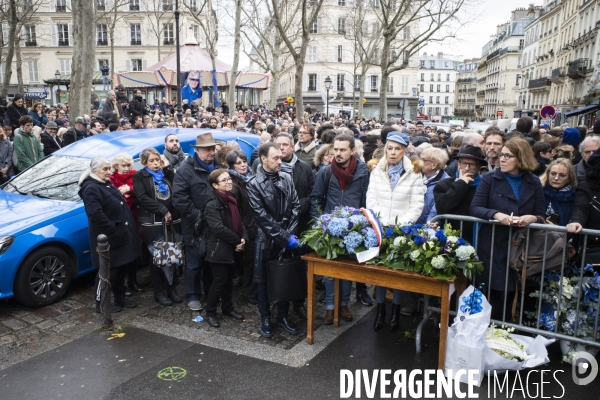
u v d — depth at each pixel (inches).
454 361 144.0
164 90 1013.2
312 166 253.9
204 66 770.2
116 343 170.4
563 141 290.4
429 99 5108.3
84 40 458.3
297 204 180.4
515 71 3134.8
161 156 213.5
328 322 187.3
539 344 148.3
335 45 2009.1
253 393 138.8
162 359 158.6
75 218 212.1
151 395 137.9
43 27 1718.8
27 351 164.6
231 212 184.1
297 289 169.9
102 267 180.9
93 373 149.8
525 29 2618.1
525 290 167.3
